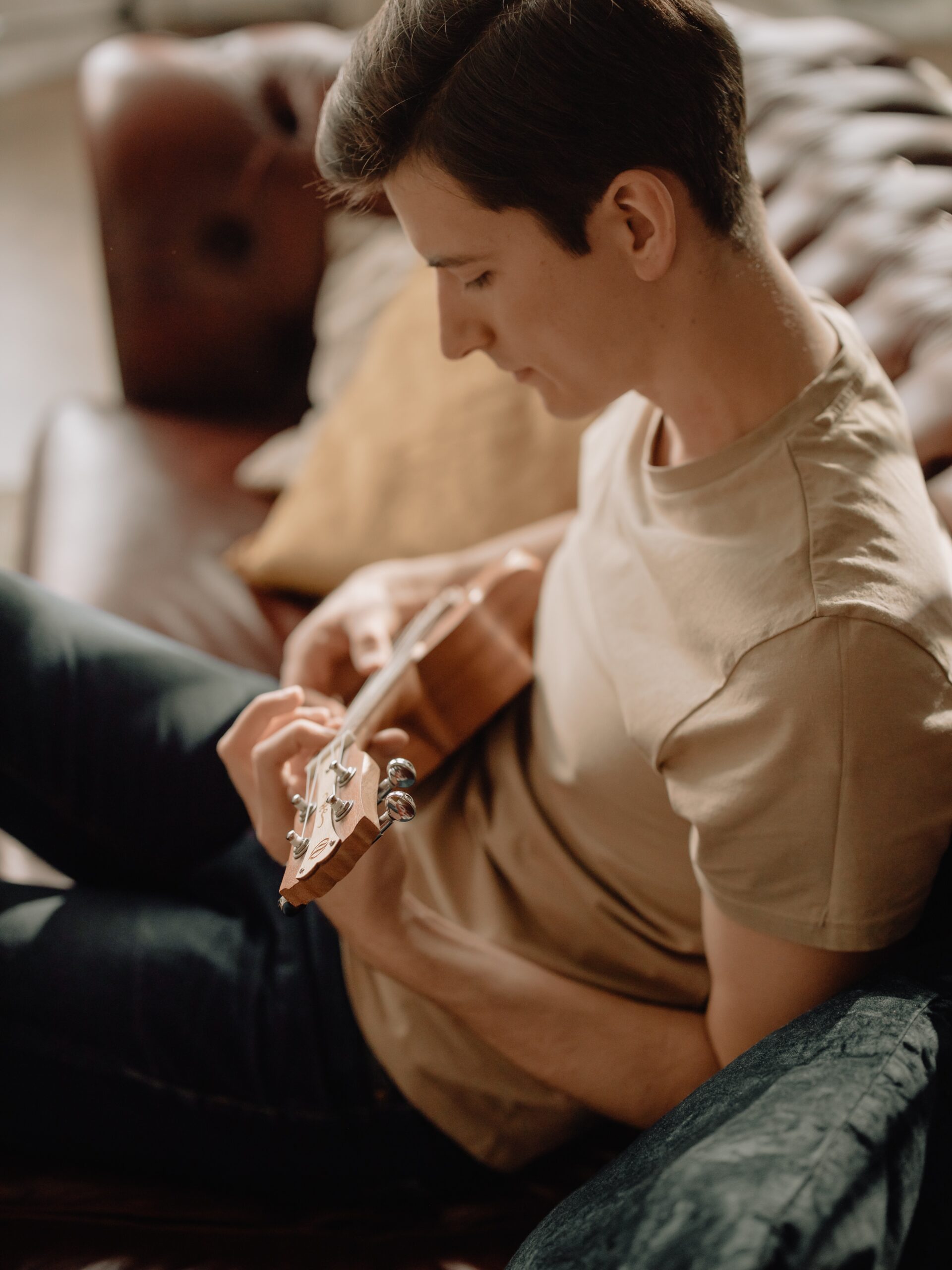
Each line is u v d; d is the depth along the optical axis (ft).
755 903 2.21
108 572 4.50
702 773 2.29
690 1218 1.62
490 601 3.16
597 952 2.71
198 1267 2.59
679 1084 2.47
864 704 2.07
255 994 2.77
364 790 1.96
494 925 2.80
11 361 8.69
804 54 4.28
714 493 2.37
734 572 2.30
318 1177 2.78
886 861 2.12
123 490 4.84
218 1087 2.71
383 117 2.09
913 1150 1.78
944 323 3.15
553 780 2.77
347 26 12.22
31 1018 2.69
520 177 2.07
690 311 2.25
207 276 5.08
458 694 2.97
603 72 2.00
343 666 3.63
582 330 2.28
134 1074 2.70
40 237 10.03
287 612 4.47
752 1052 2.10
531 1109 2.70
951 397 2.95
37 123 11.55
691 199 2.14
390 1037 2.69
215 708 3.22
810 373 2.33
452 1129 2.69
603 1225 1.78
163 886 3.24
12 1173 2.80
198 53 5.11
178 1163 2.79
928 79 4.42
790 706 2.11
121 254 5.01
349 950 2.76
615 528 2.77
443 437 4.32
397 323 4.59
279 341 5.30
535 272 2.21
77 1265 2.56
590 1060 2.48
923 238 3.43
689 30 2.06
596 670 2.68
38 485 5.07
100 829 3.17
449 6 2.02
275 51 5.14
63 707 3.10
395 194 2.22
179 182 4.94
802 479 2.26
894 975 2.14
